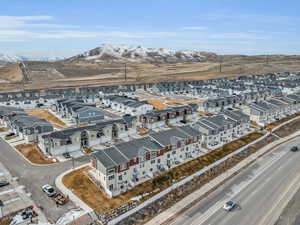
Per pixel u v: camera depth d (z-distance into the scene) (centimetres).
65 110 9306
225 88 14650
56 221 3500
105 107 10894
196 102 11950
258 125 8212
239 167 5456
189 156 5766
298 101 10281
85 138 6222
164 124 8194
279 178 4972
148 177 4812
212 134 6312
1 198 4012
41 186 4403
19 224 3353
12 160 5447
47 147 5759
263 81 17475
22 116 7538
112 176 4288
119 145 4797
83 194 4194
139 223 3647
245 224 3634
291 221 3694
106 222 3556
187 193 4441
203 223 3656
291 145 6788
